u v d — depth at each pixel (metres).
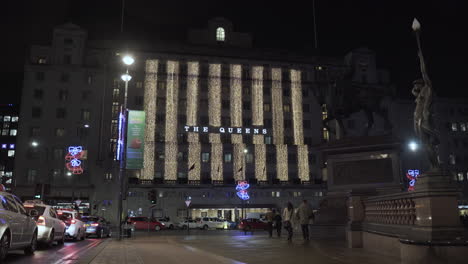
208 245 17.53
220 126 74.25
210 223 57.38
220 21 81.12
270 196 71.69
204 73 75.69
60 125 69.00
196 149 72.00
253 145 74.25
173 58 74.88
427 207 8.85
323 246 15.25
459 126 81.94
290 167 74.88
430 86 9.98
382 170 18.81
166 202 68.00
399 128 78.00
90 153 68.50
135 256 12.80
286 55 80.31
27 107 68.94
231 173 72.44
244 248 15.37
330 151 20.44
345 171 19.80
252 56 78.38
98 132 69.38
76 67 71.00
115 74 71.94
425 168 72.19
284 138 76.44
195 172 71.00
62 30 72.19
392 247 11.33
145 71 73.00
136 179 67.69
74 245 18.84
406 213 10.38
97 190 66.75
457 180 78.94
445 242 8.00
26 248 13.33
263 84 77.81
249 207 70.06
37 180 66.62
